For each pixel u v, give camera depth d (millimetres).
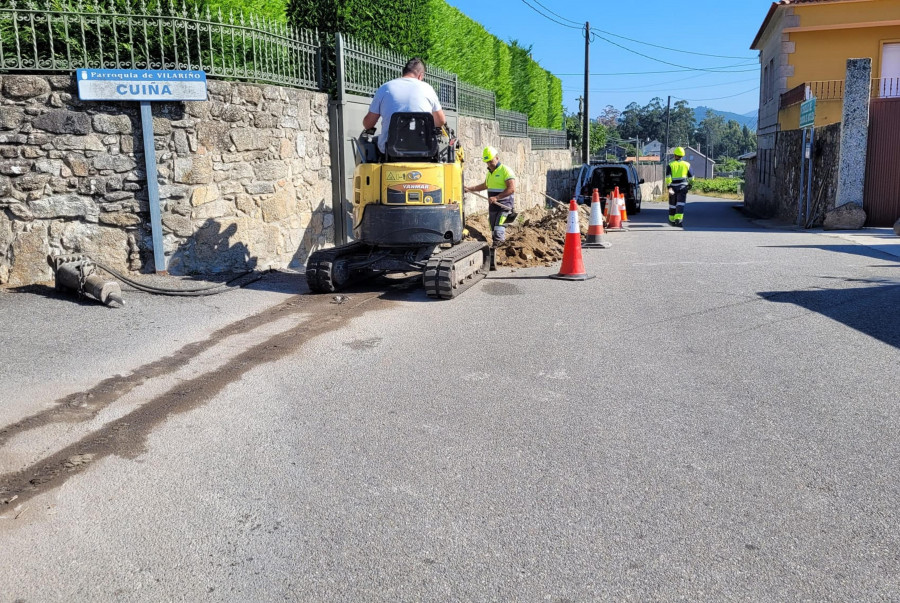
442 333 6656
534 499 3494
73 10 8164
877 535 3139
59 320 6816
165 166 8695
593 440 4188
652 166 57875
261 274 9445
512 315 7391
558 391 5035
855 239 14133
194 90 8570
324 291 8586
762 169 28656
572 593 2758
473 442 4172
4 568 2961
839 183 16875
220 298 8055
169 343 6223
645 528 3219
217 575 2906
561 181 29906
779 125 24578
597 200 13461
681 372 5449
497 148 19438
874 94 24719
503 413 4621
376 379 5312
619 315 7363
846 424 4391
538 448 4082
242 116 9227
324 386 5160
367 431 4344
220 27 8977
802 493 3527
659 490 3574
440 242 8422
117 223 8594
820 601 2691
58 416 4547
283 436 4273
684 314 7371
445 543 3115
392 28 13188
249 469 3840
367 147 8742
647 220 23078
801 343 6203
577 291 8695
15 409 4648
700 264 10867
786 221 21734
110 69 8203
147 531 3236
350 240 11617
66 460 3932
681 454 3992
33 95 8031
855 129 16562
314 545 3111
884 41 24375
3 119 7949
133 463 3914
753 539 3119
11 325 6598
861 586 2779
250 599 2752
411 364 5676
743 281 9227
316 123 10672
